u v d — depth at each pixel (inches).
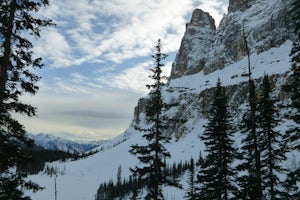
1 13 577.6
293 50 681.0
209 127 1144.2
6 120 557.9
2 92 560.1
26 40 592.1
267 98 1023.0
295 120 701.3
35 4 584.1
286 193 933.2
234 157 1105.4
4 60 569.0
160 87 965.2
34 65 597.6
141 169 953.5
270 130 1010.7
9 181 560.7
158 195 970.1
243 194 954.1
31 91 590.9
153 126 964.6
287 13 685.9
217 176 1097.4
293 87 688.4
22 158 573.0
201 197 1147.9
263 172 956.6
